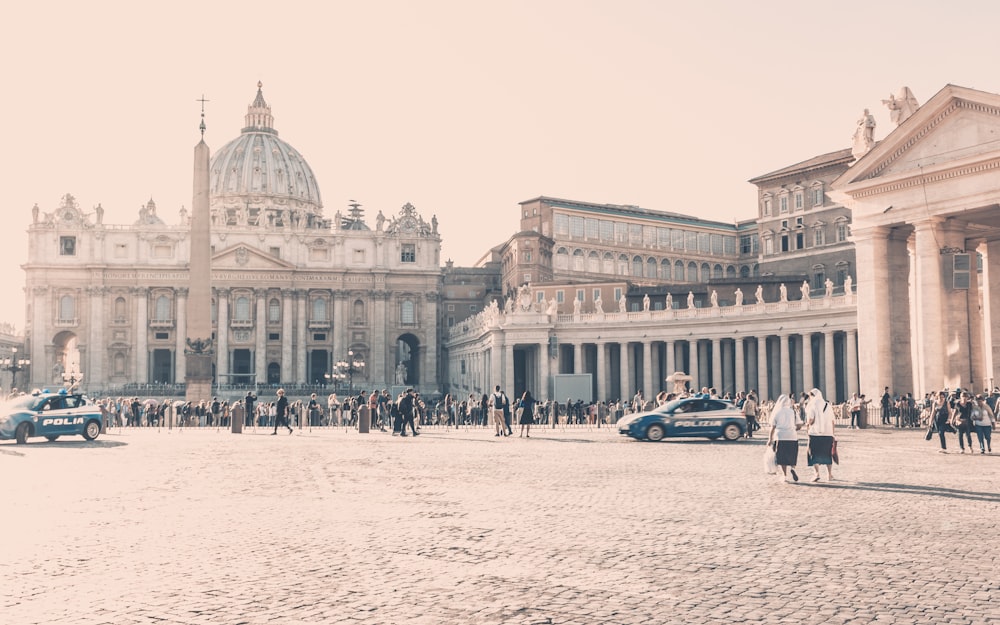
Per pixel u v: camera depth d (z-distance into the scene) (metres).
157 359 159.25
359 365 128.88
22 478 24.17
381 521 16.55
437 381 162.38
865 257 50.28
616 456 31.19
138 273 150.75
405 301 162.12
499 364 98.56
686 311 88.06
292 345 156.00
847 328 75.19
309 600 10.77
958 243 47.72
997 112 43.75
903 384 50.22
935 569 12.35
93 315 149.75
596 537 14.81
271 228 157.38
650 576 11.98
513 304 105.81
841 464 26.91
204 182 64.44
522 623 9.77
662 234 148.25
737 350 84.00
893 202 48.66
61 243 150.38
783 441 22.45
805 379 78.62
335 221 160.75
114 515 17.42
